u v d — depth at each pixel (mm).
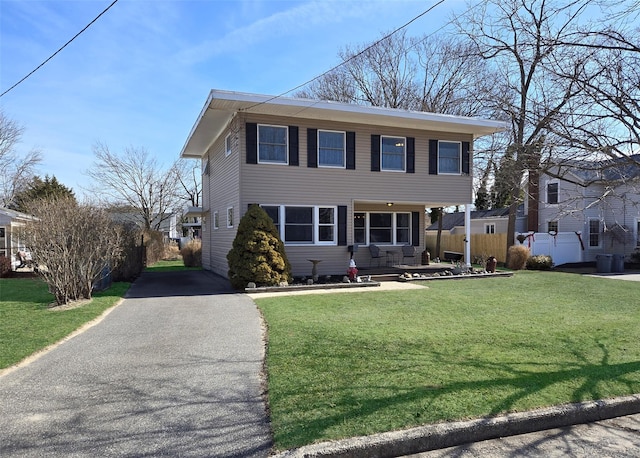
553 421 3430
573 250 20688
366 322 6758
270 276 11039
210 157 17453
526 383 3977
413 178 14656
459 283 12555
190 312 7812
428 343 5410
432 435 3068
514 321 6926
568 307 8398
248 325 6699
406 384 3939
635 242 20688
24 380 4242
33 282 13172
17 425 3268
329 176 13516
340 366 4488
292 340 5574
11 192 31281
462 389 3814
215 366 4652
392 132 14375
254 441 3014
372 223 16562
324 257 13484
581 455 3000
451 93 25016
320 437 2990
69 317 7203
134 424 3277
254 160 12594
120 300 9305
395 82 27109
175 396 3818
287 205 12984
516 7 8719
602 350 5145
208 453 2855
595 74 4465
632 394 3811
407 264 16766
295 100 11914
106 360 4883
